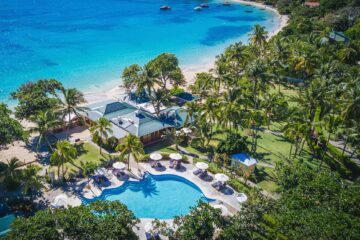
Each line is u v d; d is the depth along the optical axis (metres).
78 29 164.75
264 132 75.88
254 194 46.97
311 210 38.84
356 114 66.88
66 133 70.50
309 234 34.59
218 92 89.19
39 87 71.44
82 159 60.75
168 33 170.00
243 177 58.50
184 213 50.47
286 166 49.50
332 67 87.06
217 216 41.53
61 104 70.00
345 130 69.69
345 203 39.34
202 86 85.06
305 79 101.69
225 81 86.00
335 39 133.38
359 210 38.88
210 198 52.72
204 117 66.00
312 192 42.31
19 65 111.38
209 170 59.44
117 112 75.19
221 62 96.12
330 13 179.25
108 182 54.97
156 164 60.03
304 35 129.00
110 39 151.12
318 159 65.75
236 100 65.69
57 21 178.75
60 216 36.09
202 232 38.72
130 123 69.38
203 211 41.00
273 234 39.91
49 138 68.00
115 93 93.38
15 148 63.81
